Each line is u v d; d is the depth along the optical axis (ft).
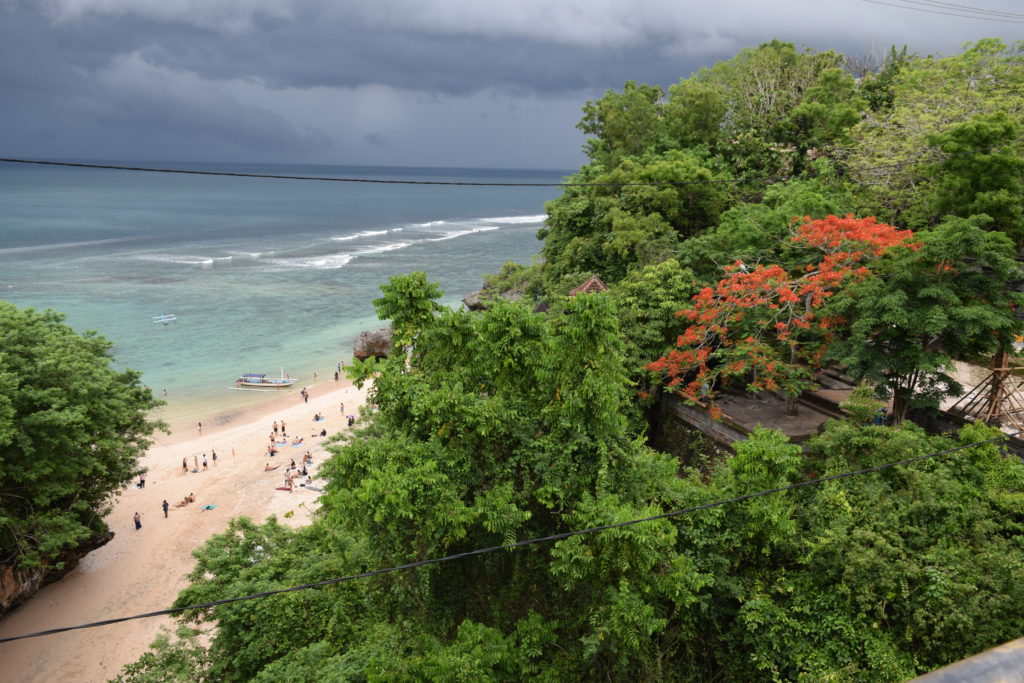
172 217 640.17
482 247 469.16
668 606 53.31
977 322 67.67
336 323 264.93
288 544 66.85
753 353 81.00
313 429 174.29
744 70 171.73
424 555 47.65
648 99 159.33
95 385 96.43
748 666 52.24
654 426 99.50
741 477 54.60
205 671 57.72
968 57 109.50
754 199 134.62
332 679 45.60
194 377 207.21
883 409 85.66
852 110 132.67
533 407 50.44
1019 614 46.42
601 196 124.16
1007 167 85.87
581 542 44.27
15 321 96.84
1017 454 69.92
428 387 49.24
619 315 92.22
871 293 73.92
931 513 52.49
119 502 136.77
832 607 49.80
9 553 96.07
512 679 45.06
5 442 81.41
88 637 97.50
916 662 46.55
